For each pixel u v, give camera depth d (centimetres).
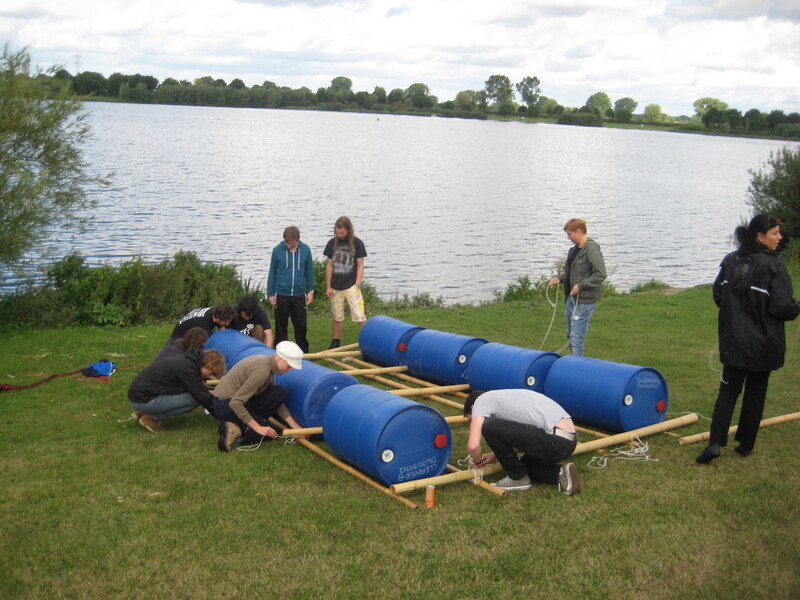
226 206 3881
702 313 1402
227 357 832
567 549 497
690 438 704
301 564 475
